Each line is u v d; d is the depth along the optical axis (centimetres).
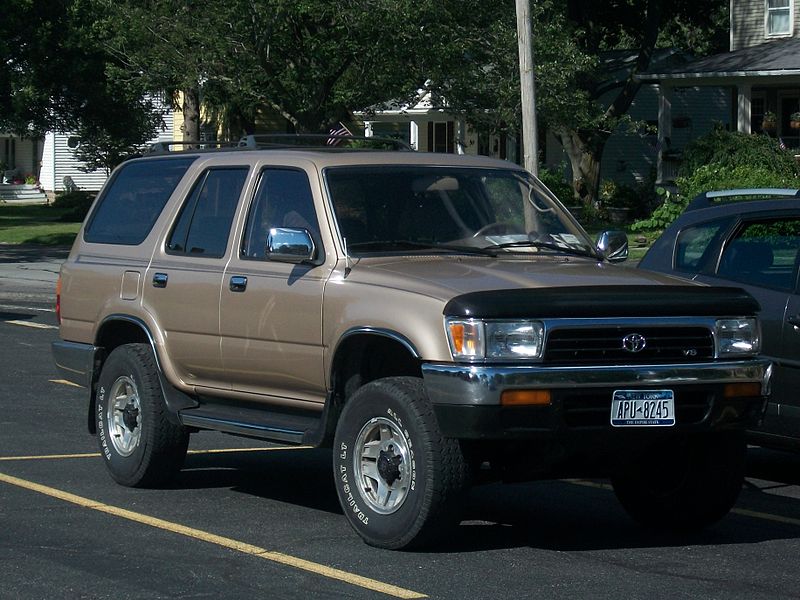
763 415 884
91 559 841
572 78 3956
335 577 798
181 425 1033
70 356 1146
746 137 3922
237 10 3644
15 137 8325
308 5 3528
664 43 7869
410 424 828
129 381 1073
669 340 844
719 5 6131
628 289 844
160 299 1053
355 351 902
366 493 873
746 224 1125
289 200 976
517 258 948
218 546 879
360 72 3778
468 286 837
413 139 5516
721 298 867
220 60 3800
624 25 6056
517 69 3756
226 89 3925
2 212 6322
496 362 804
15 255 3966
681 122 5934
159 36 3806
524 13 2558
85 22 4697
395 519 847
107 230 1145
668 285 866
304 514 986
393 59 3694
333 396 908
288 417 964
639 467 946
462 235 959
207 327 1006
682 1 6091
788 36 4812
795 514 1027
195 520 960
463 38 3700
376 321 856
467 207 979
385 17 3556
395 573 809
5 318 2494
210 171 1057
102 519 959
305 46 3800
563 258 966
